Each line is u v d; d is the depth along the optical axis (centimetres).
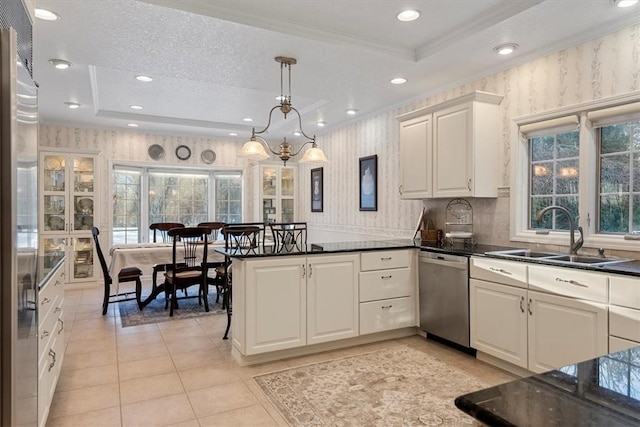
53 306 231
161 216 709
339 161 612
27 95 153
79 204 585
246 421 226
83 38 294
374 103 484
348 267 340
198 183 740
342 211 605
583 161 298
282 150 378
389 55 331
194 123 620
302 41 302
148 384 272
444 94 418
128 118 576
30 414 154
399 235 485
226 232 407
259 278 303
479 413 69
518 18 269
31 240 158
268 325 306
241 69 361
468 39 301
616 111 275
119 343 354
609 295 226
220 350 338
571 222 289
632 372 87
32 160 162
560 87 310
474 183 345
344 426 220
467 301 319
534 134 337
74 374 288
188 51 320
